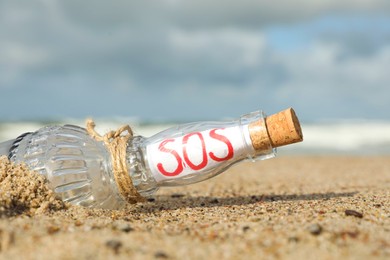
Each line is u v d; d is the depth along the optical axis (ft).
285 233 1.93
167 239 1.89
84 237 1.88
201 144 2.14
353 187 2.92
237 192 2.79
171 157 2.14
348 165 4.94
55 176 2.14
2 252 1.82
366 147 9.29
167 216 2.16
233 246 1.86
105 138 2.16
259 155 2.17
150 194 2.20
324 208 2.19
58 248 1.83
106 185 2.16
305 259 1.81
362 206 2.22
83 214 2.10
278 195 2.62
